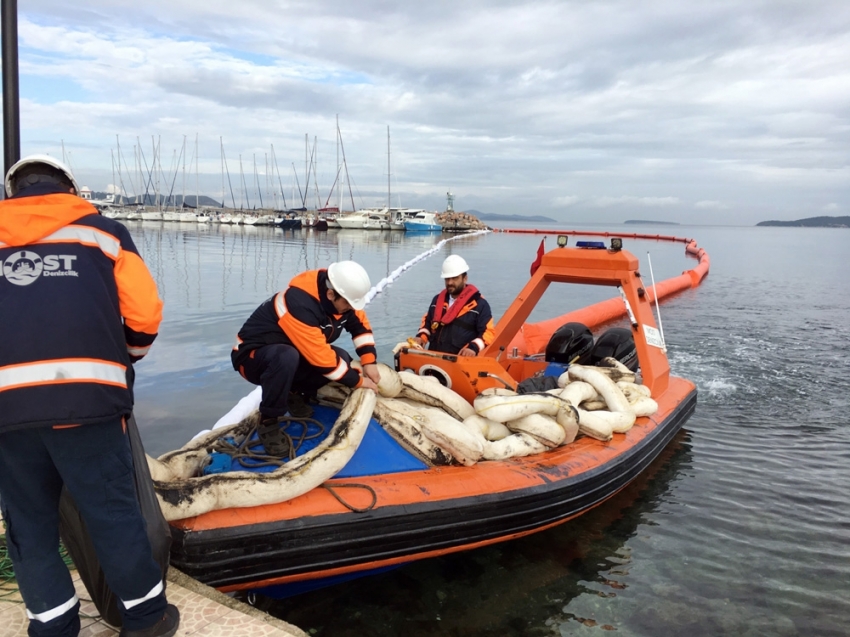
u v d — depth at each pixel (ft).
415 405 13.01
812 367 28.35
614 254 18.49
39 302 6.19
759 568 12.40
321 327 10.79
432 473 11.57
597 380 15.55
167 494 9.13
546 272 19.15
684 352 31.19
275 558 9.64
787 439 19.60
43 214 6.44
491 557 12.46
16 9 11.55
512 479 12.01
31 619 7.02
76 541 7.38
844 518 14.56
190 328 32.73
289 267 66.33
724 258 107.24
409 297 44.01
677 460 17.83
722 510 14.83
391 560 10.77
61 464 6.48
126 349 7.09
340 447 10.40
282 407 10.50
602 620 10.66
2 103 11.68
